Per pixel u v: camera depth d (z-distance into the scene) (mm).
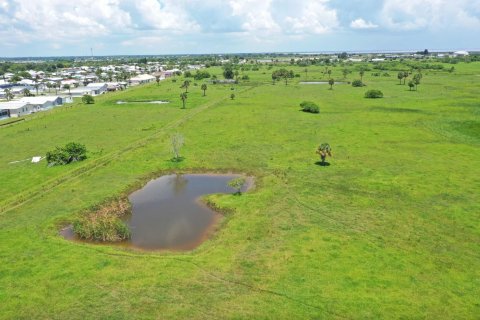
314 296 28594
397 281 30266
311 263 32844
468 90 133250
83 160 63438
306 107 102125
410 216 41406
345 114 97750
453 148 66750
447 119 88812
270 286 29875
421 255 33969
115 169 59250
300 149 67750
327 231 38531
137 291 29562
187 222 42938
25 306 27953
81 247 36500
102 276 31516
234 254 34781
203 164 61406
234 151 67312
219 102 119562
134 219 44000
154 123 90938
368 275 31047
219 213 44875
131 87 175750
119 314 27031
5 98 143625
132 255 34969
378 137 74688
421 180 51656
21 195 48656
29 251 35469
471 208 43000
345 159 61531
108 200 47938
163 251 36500
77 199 47906
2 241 37344
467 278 30688
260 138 75625
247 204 45719
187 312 27141
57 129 87875
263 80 183750
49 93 156875
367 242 36250
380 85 154625
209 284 30328
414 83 142375
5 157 66812
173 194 51188
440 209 42938
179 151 67812
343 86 155125
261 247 35812
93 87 161250
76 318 26734
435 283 30047
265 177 54594
